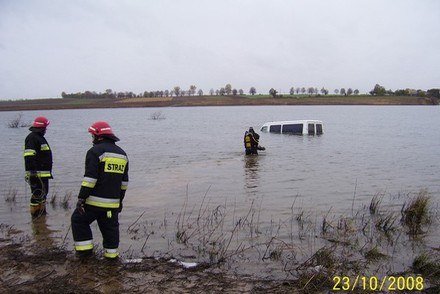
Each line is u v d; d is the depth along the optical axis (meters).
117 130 38.03
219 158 17.45
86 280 5.11
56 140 27.81
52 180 12.43
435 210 8.74
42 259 5.78
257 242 6.66
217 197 9.94
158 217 8.17
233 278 5.24
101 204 5.52
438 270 5.39
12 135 33.41
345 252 6.18
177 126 43.53
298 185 11.36
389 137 27.64
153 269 5.49
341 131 33.41
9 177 13.11
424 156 17.75
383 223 7.64
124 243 6.60
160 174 13.41
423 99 130.12
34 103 130.62
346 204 9.22
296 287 4.98
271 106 130.62
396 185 11.38
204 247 6.43
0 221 7.88
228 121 53.03
